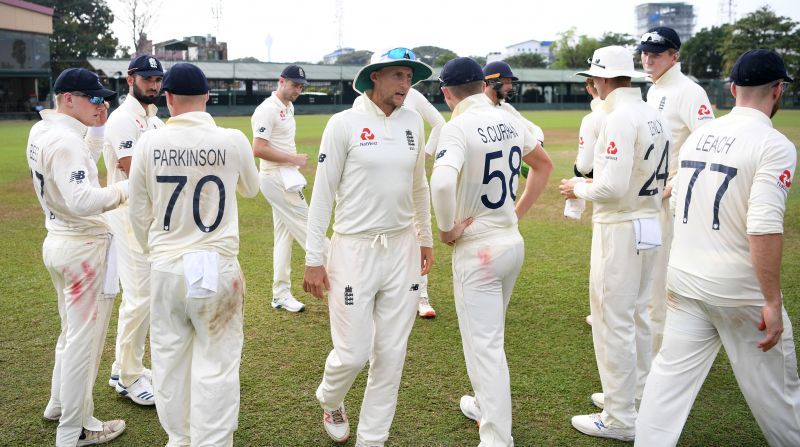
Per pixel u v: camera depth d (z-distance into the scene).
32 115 41.78
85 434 3.58
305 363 4.64
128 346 4.05
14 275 6.68
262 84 54.69
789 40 49.72
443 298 6.11
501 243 3.40
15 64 42.81
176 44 51.66
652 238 3.57
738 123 2.95
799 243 7.87
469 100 3.40
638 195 3.59
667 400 3.07
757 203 2.78
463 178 3.38
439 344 4.98
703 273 3.00
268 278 6.77
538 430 3.74
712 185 2.98
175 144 3.10
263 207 10.80
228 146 3.20
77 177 3.25
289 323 5.47
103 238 3.54
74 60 52.06
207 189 3.16
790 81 2.92
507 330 5.25
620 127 3.42
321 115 47.03
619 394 3.60
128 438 3.69
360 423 3.49
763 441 3.59
